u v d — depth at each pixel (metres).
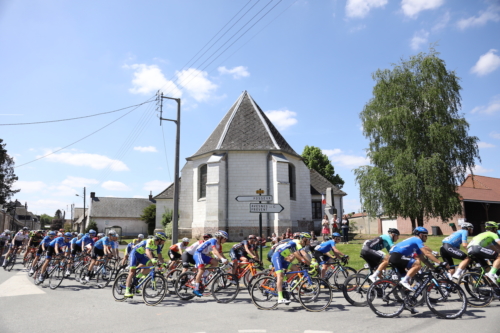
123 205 62.06
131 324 6.30
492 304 7.52
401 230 34.88
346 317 6.68
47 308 7.76
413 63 25.67
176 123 18.61
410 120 24.41
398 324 6.08
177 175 17.83
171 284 10.07
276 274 7.52
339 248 17.86
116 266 12.04
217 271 8.88
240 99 28.45
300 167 27.48
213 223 23.73
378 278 7.68
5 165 54.59
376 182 24.55
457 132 23.73
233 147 25.14
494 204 34.50
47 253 10.90
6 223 57.12
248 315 6.96
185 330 5.86
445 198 22.89
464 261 7.83
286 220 23.88
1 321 6.59
